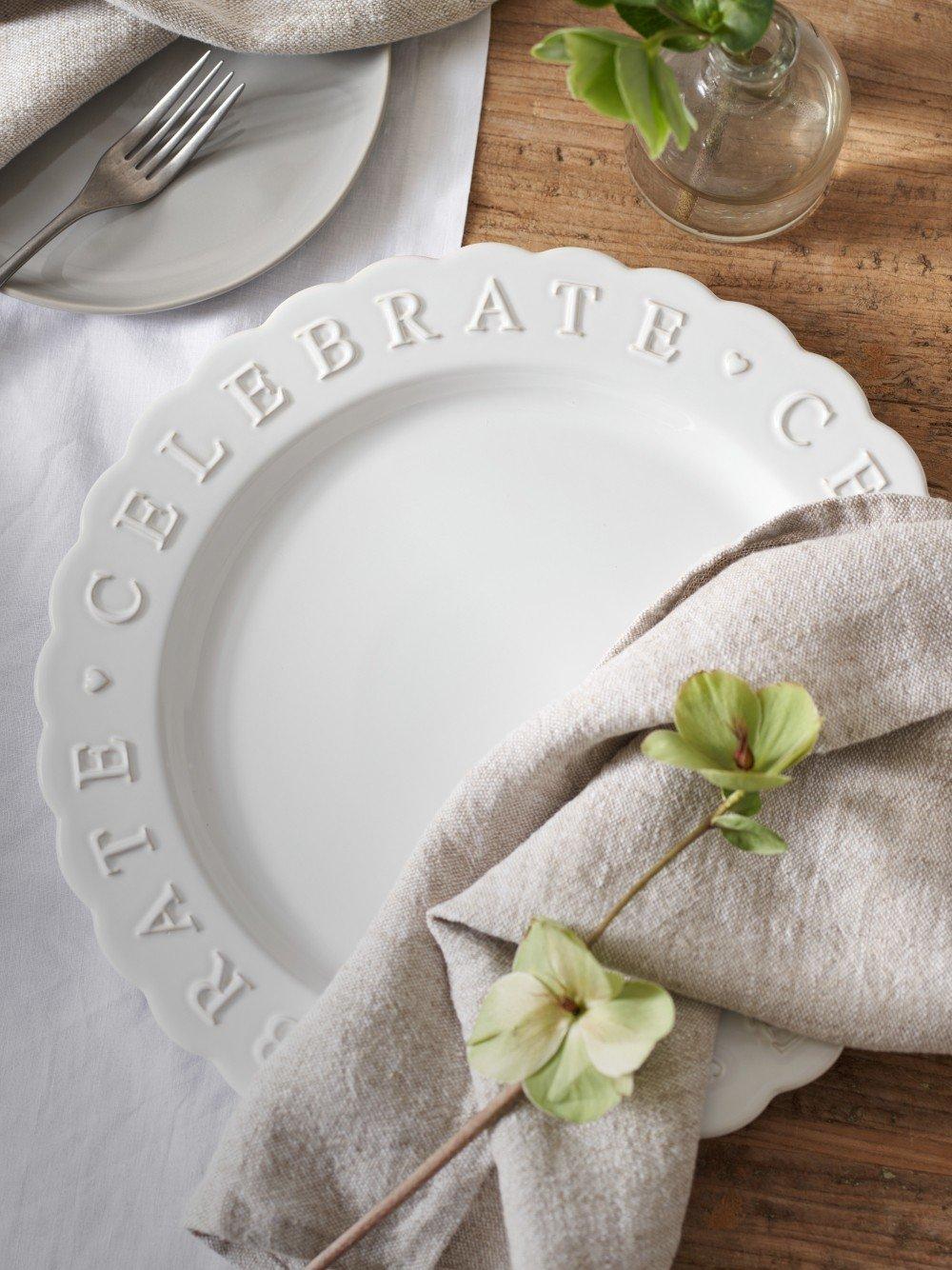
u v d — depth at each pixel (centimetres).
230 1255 48
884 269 61
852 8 63
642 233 61
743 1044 48
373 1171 46
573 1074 38
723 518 58
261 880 55
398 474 59
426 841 49
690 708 41
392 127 62
